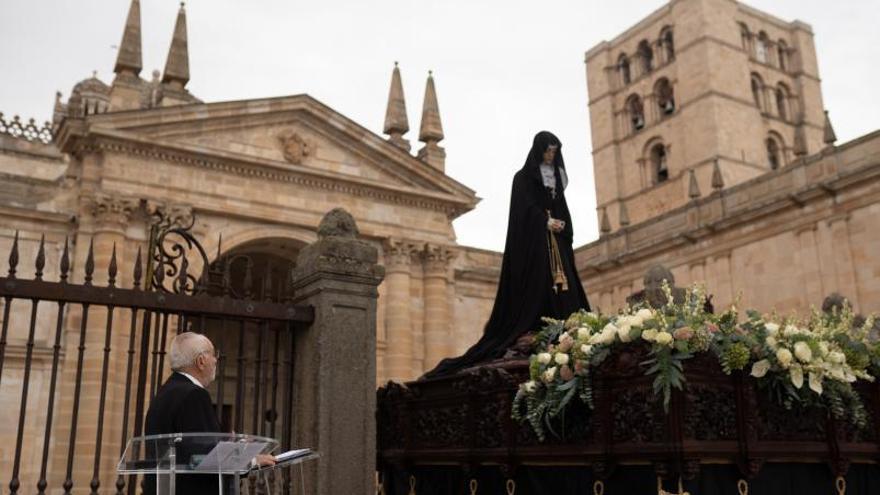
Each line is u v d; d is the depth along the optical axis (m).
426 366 38.59
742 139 56.03
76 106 40.25
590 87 67.12
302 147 36.97
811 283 30.41
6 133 44.81
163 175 33.12
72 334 29.14
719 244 34.44
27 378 6.79
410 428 9.12
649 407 6.24
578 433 6.88
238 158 34.59
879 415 7.22
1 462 28.03
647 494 6.20
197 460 4.95
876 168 28.34
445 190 40.75
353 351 7.79
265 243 36.62
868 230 28.81
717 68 56.47
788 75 62.53
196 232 33.50
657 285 8.69
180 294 7.36
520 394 7.21
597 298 40.88
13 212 30.70
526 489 7.34
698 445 5.95
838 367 6.64
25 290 6.79
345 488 7.40
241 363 7.84
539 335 8.08
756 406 6.37
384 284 38.56
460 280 43.75
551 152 9.71
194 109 33.72
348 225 8.30
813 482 6.68
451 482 8.41
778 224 32.03
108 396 28.16
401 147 40.84
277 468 6.33
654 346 6.18
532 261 9.13
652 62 62.38
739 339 6.35
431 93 43.94
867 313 28.36
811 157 31.25
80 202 31.56
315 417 7.49
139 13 35.91
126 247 31.47
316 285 7.90
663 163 59.88
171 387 5.63
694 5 57.81
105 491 27.22
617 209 61.84
